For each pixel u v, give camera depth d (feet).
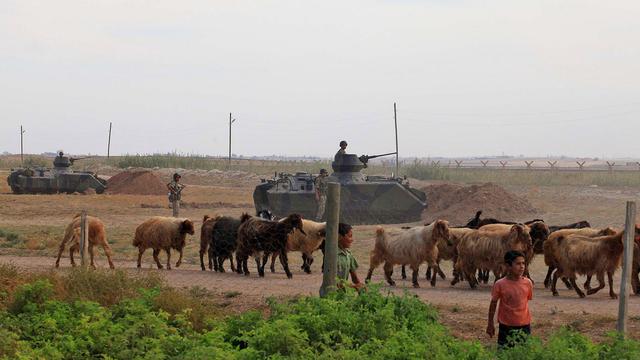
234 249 73.46
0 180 235.20
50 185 181.78
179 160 293.84
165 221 74.69
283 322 37.88
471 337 47.67
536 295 62.95
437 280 71.92
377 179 129.59
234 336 41.14
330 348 36.68
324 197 122.72
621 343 36.42
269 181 132.16
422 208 128.06
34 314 45.14
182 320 42.78
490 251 63.05
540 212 144.36
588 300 59.62
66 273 60.85
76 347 37.88
